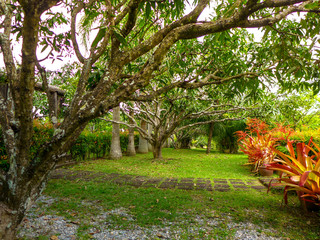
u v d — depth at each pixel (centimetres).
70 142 154
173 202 313
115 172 532
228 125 1120
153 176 495
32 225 238
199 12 154
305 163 261
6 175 144
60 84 613
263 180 442
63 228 233
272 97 792
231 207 298
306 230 231
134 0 145
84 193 351
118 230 230
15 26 177
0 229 137
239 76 218
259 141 555
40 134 521
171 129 792
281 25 273
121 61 151
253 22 150
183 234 223
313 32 189
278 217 265
